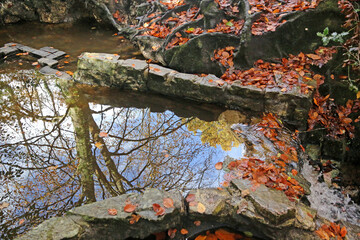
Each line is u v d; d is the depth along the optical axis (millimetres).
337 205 3047
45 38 6113
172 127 3852
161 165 3293
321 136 3727
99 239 2502
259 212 2564
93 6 6340
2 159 3348
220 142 3564
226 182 2984
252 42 4316
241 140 3574
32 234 2352
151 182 3080
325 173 3393
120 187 3027
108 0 6230
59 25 6648
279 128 3709
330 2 4035
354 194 3160
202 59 4551
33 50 5449
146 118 4020
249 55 4359
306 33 4234
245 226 2643
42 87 4598
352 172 3412
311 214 2658
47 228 2412
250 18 4352
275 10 4445
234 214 2631
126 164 3303
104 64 4488
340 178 3342
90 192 2967
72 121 3936
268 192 2730
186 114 4098
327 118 3805
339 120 3752
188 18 5082
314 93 3902
